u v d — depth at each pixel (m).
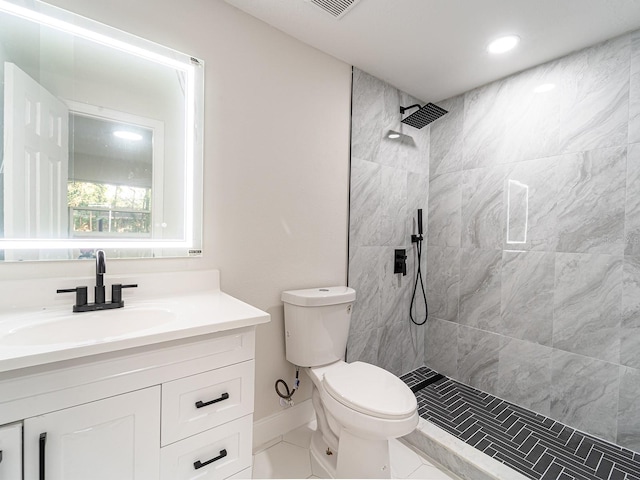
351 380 1.38
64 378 0.74
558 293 1.84
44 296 1.07
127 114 1.27
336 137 1.93
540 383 1.90
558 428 1.76
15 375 0.69
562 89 1.83
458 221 2.34
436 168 2.49
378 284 2.20
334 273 1.96
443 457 1.56
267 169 1.64
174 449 0.91
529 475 1.38
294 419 1.78
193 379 0.94
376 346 2.20
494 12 1.50
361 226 2.09
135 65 1.28
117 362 0.81
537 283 1.93
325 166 1.89
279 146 1.68
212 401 0.97
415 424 1.18
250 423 1.07
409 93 2.34
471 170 2.26
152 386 0.87
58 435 0.74
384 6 1.47
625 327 1.60
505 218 2.07
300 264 1.79
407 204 2.38
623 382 1.61
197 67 1.40
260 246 1.63
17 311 1.03
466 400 2.05
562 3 1.42
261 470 1.45
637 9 1.44
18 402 0.69
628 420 1.59
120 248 1.24
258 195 1.61
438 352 2.46
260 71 1.60
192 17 1.39
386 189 2.23
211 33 1.44
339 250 1.98
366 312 2.13
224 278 1.52
